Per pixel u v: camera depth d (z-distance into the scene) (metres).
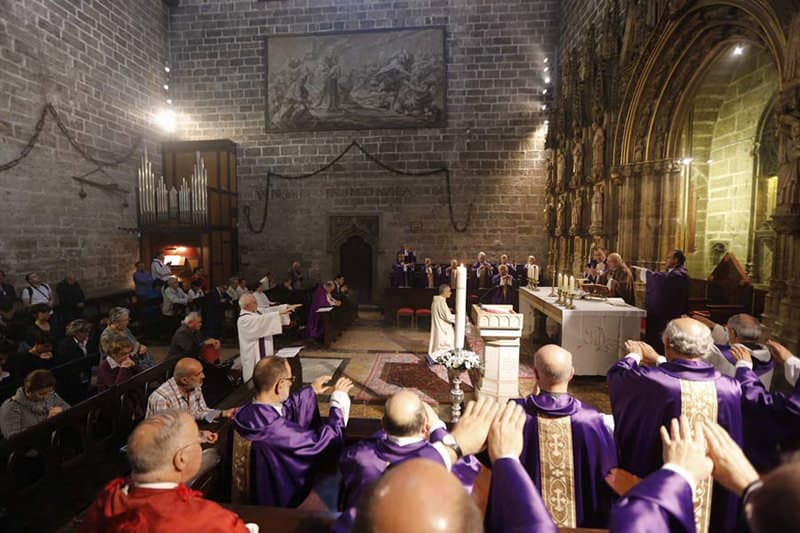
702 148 10.43
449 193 15.20
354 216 15.51
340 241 15.63
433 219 15.30
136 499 1.57
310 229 15.68
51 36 10.50
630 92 8.71
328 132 15.43
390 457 1.94
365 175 15.41
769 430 2.48
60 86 10.77
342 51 15.13
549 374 2.40
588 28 11.35
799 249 4.86
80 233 11.38
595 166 9.95
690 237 8.59
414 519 0.76
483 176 15.08
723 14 6.22
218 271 14.64
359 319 13.23
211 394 5.39
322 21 15.16
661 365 2.62
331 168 15.47
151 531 1.49
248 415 2.74
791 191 4.86
